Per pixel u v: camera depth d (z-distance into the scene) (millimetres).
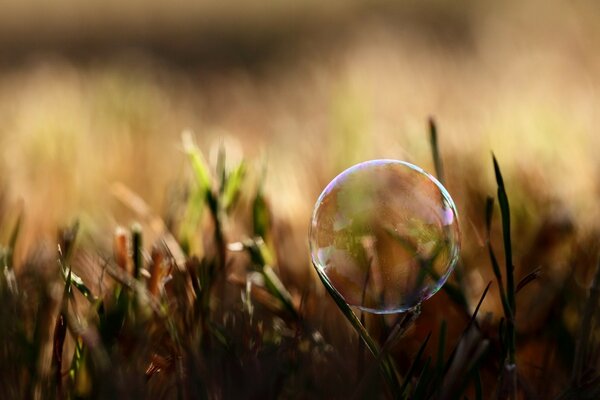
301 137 1004
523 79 1257
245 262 717
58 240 689
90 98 1248
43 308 652
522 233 723
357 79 1128
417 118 1012
